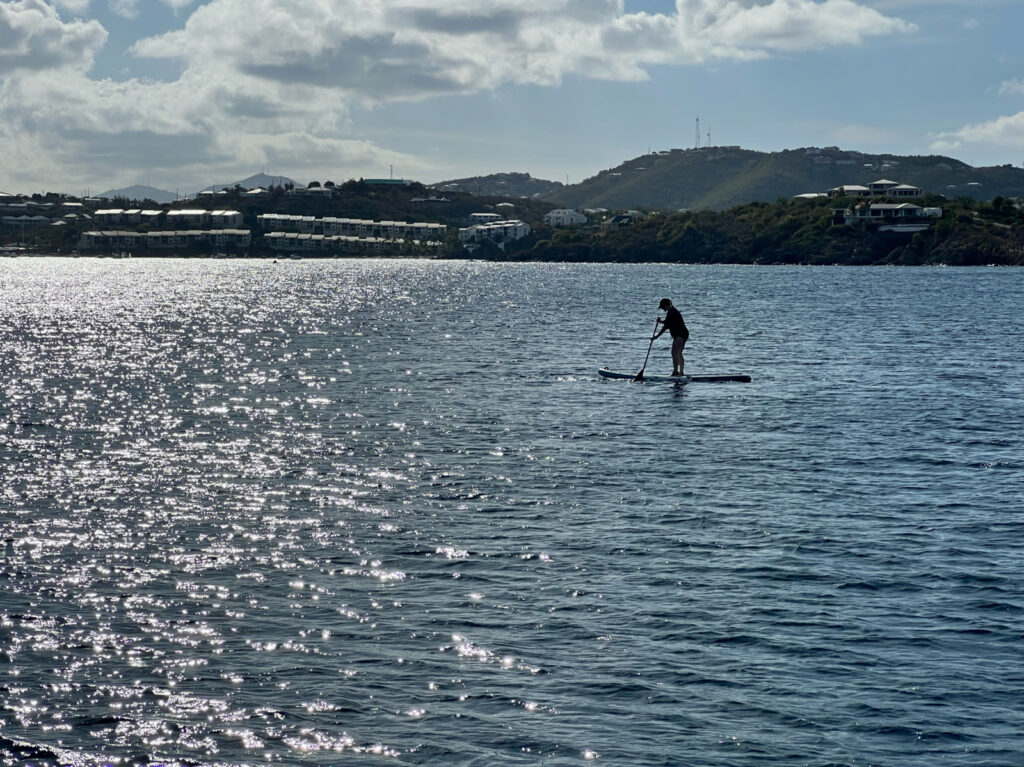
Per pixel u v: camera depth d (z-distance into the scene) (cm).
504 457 3375
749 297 14625
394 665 1723
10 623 1897
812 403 4538
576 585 2098
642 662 1728
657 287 18025
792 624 1886
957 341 7831
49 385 5184
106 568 2211
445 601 2011
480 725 1523
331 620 1917
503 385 5197
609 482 3011
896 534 2450
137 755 1447
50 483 2995
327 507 2727
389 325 9681
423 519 2605
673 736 1491
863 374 5659
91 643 1814
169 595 2050
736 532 2473
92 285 18912
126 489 2928
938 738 1483
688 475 3098
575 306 12800
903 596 2028
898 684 1647
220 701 1600
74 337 8200
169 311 11719
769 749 1456
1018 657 1742
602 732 1503
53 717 1551
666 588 2077
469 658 1747
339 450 3500
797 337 8206
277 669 1708
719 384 5197
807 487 2938
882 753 1445
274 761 1433
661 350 7175
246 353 6956
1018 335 8381
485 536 2450
